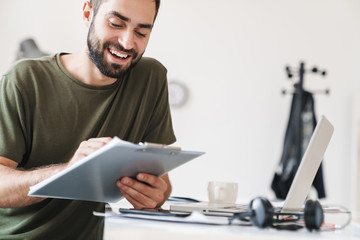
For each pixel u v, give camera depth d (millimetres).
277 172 4812
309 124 4824
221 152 5148
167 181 1751
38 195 1173
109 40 1484
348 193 5043
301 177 1263
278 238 828
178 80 5211
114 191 1277
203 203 1487
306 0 5203
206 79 5199
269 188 5094
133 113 1709
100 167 1047
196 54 5223
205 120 5176
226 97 5180
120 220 962
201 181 5137
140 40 1511
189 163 5152
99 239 1525
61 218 1519
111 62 1511
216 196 1591
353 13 5172
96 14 1494
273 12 5211
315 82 5156
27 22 5180
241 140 5145
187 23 5250
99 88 1608
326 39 5176
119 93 1667
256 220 933
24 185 1314
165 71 1852
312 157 1296
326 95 5141
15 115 1502
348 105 5121
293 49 5184
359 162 4945
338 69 5148
